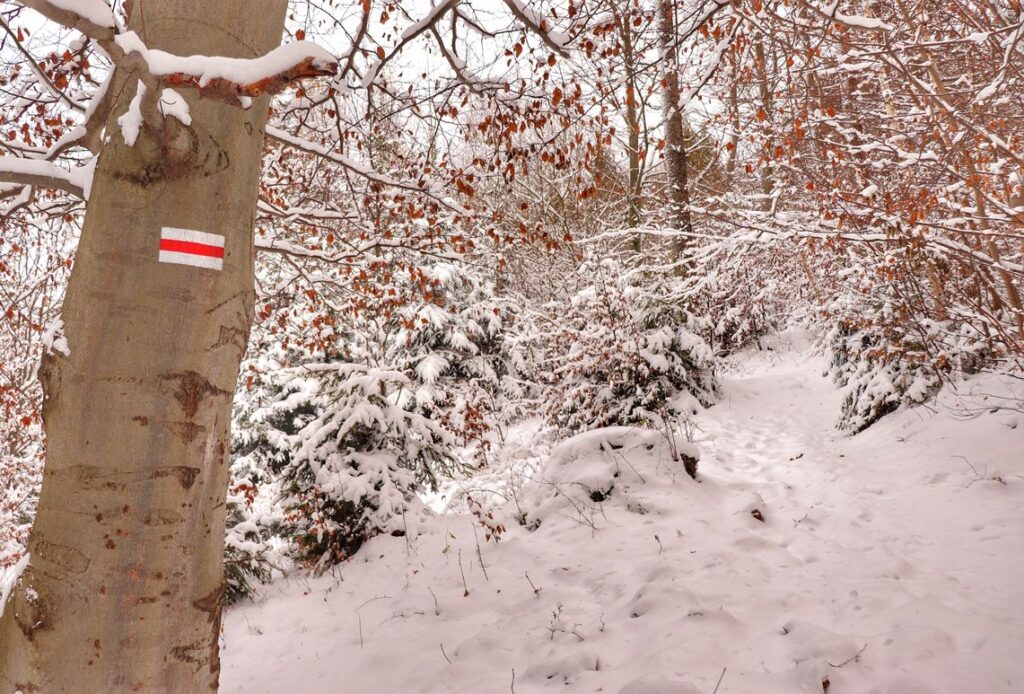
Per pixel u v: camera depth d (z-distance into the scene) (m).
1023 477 5.47
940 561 4.45
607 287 9.72
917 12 6.47
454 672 4.12
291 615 6.20
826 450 7.72
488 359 12.90
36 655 1.69
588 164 5.54
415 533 6.91
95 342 1.75
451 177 5.98
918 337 7.84
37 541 1.75
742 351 15.09
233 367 1.95
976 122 6.09
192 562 1.82
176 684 1.78
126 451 1.73
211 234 1.86
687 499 6.12
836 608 3.90
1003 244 7.25
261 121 2.05
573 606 4.63
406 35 4.24
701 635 3.71
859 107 8.44
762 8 5.47
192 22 1.87
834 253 8.47
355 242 6.90
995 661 3.11
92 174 2.06
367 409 7.38
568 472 6.75
